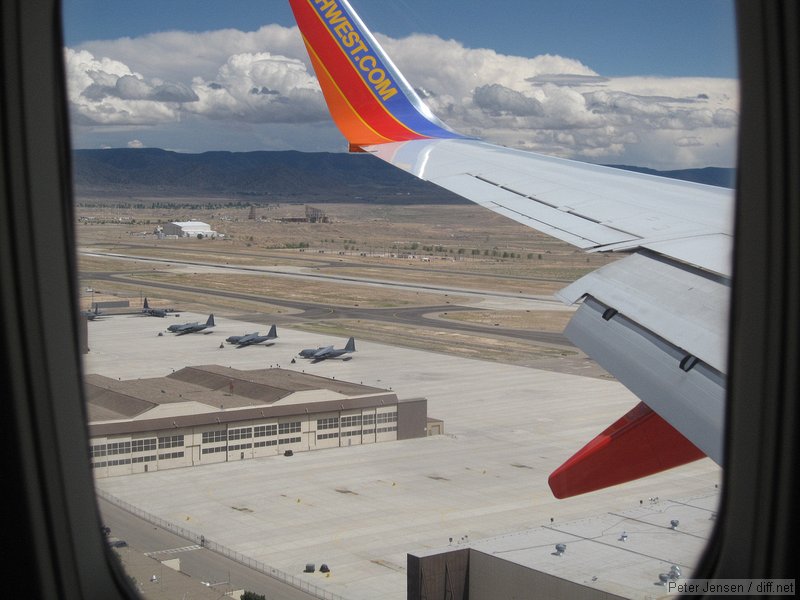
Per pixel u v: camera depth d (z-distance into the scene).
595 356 8.02
